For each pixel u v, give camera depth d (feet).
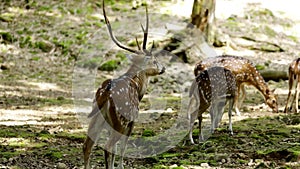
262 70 66.23
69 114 46.98
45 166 29.43
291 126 41.81
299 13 90.89
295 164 29.37
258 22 86.58
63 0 87.45
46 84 62.59
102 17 82.99
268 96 46.65
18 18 81.76
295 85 48.85
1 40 76.13
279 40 82.43
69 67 70.95
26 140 35.78
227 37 78.18
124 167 29.48
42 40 76.74
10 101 52.21
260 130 39.88
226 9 89.45
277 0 94.32
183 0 88.84
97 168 28.96
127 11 84.02
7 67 69.00
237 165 29.55
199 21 75.10
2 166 28.86
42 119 44.32
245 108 50.39
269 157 31.07
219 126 41.50
